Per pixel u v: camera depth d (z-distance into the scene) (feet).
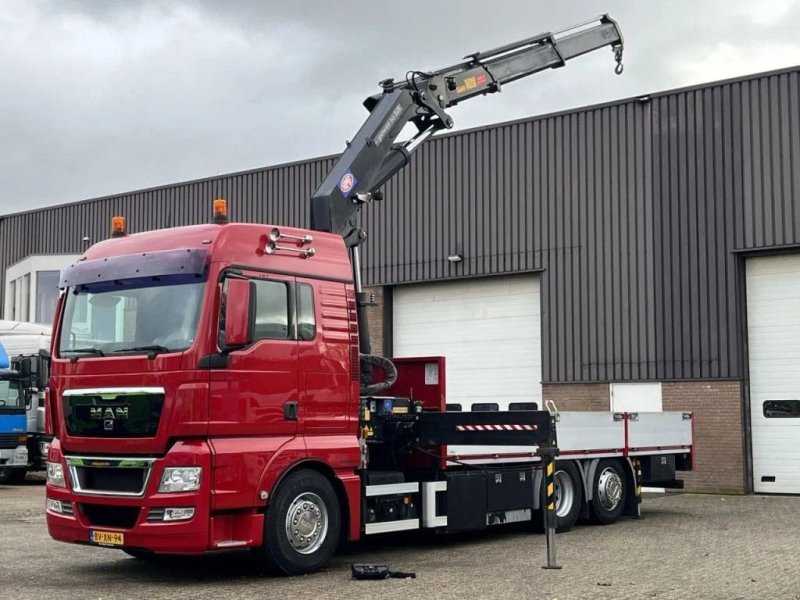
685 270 71.26
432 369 41.73
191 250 31.55
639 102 73.97
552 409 35.50
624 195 74.23
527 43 50.06
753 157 68.90
